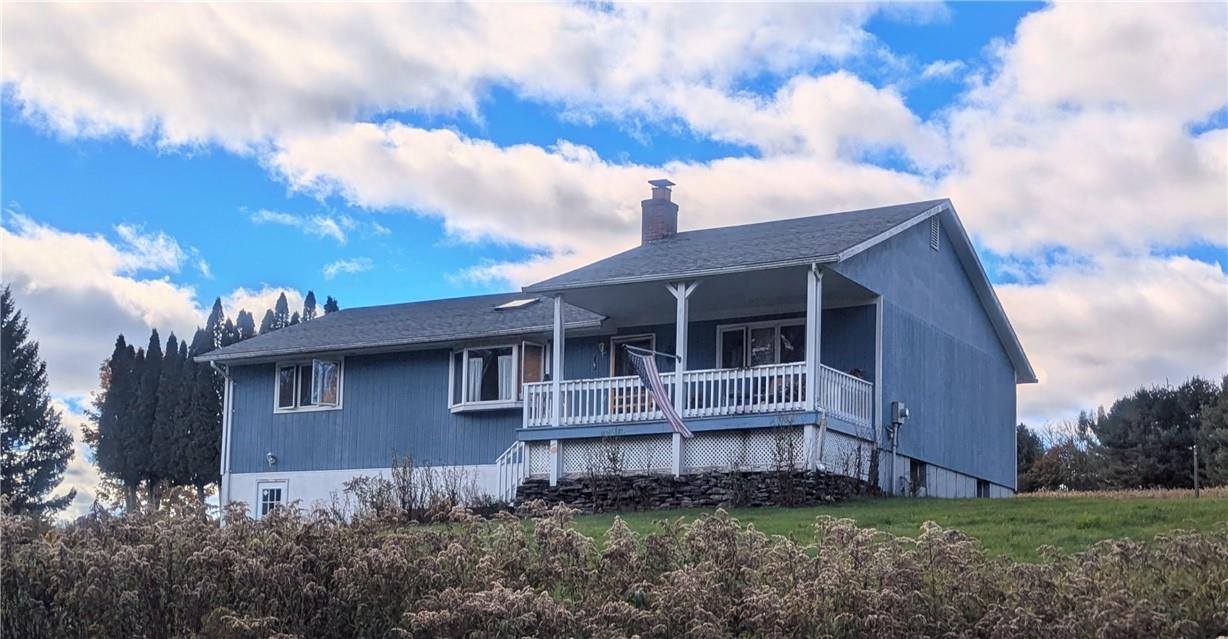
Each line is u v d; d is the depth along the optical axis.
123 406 48.75
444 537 12.70
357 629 11.52
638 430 24.95
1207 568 11.34
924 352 28.39
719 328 28.03
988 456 31.73
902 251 27.70
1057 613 10.58
